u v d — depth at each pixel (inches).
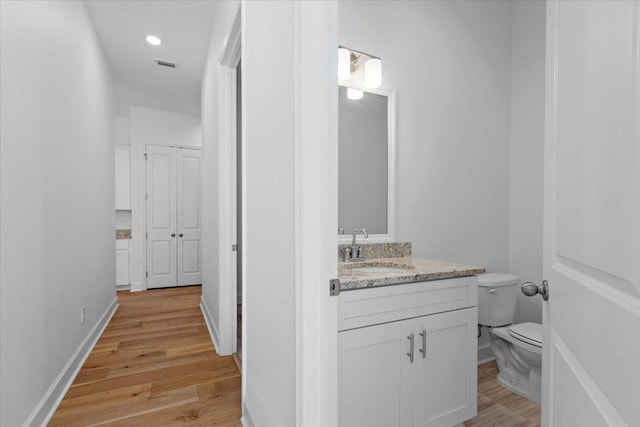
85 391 73.7
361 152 80.3
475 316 62.0
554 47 29.1
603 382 19.9
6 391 49.8
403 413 52.7
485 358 91.8
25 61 57.7
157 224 182.4
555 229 29.4
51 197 68.8
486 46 98.7
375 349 50.3
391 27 83.5
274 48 46.3
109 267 131.3
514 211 101.8
